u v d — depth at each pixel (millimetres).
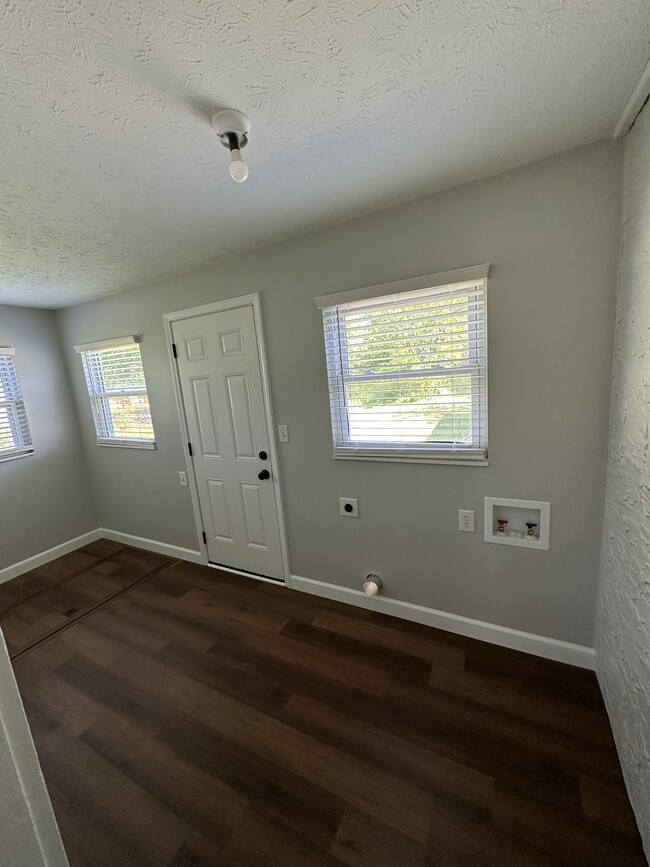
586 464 1597
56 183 1352
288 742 1496
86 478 3627
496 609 1914
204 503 2908
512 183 1521
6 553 3059
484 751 1403
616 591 1397
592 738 1421
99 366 3281
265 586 2639
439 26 832
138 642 2146
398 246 1788
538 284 1548
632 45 905
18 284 2502
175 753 1485
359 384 2062
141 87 938
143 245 1985
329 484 2271
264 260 2182
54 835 499
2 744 422
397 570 2156
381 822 1209
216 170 1354
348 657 1916
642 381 1170
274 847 1166
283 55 879
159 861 1151
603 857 1081
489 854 1111
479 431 1812
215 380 2582
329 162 1373
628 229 1304
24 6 714
